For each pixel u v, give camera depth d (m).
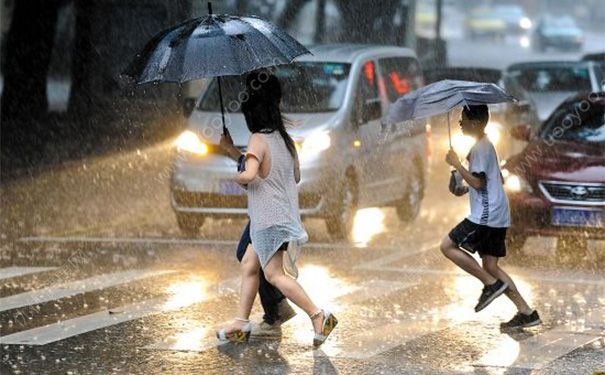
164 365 22.11
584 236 34.38
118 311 27.20
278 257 23.42
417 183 43.91
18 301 28.48
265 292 24.84
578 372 21.53
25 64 54.47
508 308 27.61
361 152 39.75
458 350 23.25
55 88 68.81
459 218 45.03
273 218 23.14
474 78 59.00
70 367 22.03
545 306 27.81
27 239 38.50
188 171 38.59
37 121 54.31
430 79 59.53
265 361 22.33
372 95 41.03
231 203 38.25
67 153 54.09
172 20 59.59
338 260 34.69
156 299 28.67
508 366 21.95
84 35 58.25
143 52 23.16
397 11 79.19
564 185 34.50
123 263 33.94
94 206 45.59
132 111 57.09
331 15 81.19
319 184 37.84
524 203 34.69
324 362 22.25
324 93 39.78
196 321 26.14
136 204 46.28
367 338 24.34
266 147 23.14
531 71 63.72
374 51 42.53
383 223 43.62
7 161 52.53
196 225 39.34
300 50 23.33
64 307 27.73
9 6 62.06
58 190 48.78
